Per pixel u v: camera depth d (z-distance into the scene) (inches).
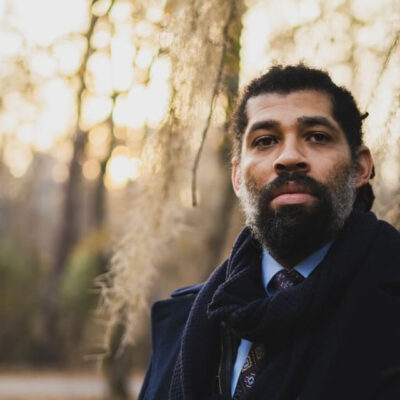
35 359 572.1
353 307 47.0
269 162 49.8
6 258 594.9
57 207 853.2
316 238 49.1
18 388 442.9
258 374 47.9
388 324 46.9
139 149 68.4
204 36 60.9
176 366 54.4
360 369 45.5
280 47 79.5
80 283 483.2
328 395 44.9
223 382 50.9
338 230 49.8
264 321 47.0
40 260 639.8
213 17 61.2
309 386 45.3
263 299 48.3
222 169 215.2
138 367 542.3
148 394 58.9
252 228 52.3
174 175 65.0
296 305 46.6
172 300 63.2
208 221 232.4
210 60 61.3
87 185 597.6
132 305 65.8
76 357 553.6
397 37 58.2
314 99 50.4
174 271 305.1
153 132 64.2
